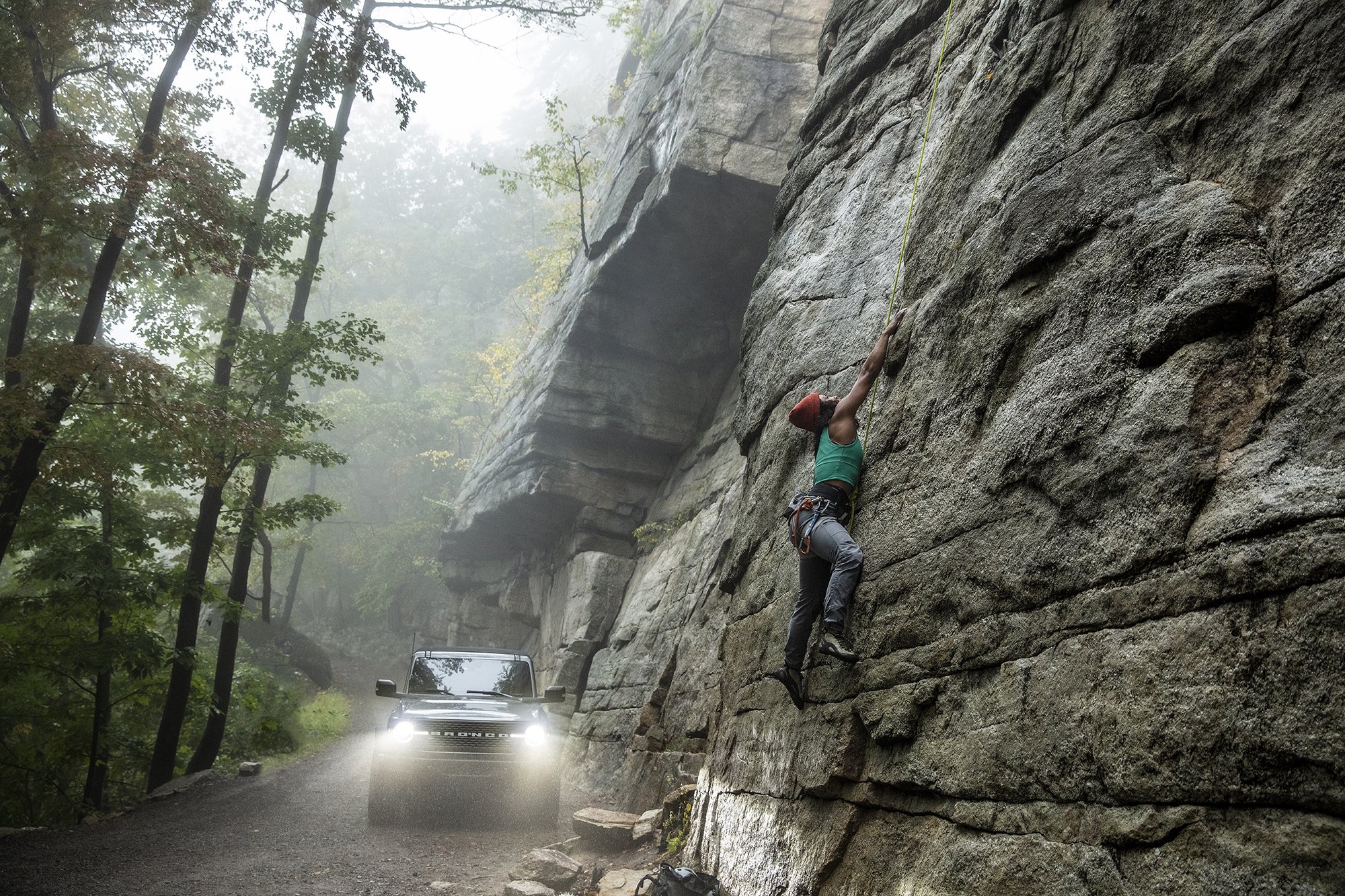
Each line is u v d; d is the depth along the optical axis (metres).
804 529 5.04
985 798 3.62
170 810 10.65
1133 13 3.98
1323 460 2.61
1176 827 2.73
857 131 7.46
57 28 10.45
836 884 4.44
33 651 12.66
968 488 4.16
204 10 11.20
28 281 10.61
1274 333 2.92
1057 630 3.41
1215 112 3.42
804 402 5.48
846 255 6.77
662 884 5.46
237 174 12.35
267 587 20.39
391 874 7.12
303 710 20.12
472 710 9.61
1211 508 2.88
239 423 11.11
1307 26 3.10
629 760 11.61
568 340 19.70
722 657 7.05
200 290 16.22
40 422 9.86
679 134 16.19
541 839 8.57
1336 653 2.38
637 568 18.64
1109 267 3.62
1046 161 4.25
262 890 6.64
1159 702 2.86
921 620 4.27
